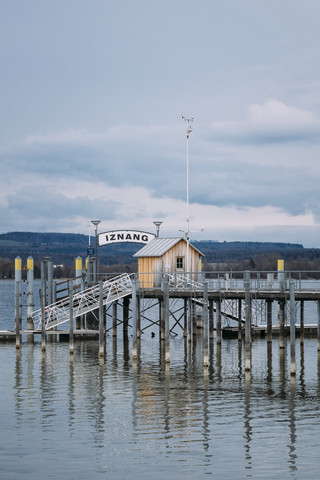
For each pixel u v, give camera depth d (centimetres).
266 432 3322
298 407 3775
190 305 6166
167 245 6419
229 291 5241
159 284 6369
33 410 3728
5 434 3303
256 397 4022
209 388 4278
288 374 4716
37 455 3028
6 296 16975
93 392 4162
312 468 2878
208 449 3098
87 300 6525
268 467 2892
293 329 4403
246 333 4531
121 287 6669
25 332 5956
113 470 2870
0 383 4416
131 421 3519
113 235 6875
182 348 6044
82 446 3139
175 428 3397
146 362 5250
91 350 5884
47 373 4756
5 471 2855
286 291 5106
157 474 2831
